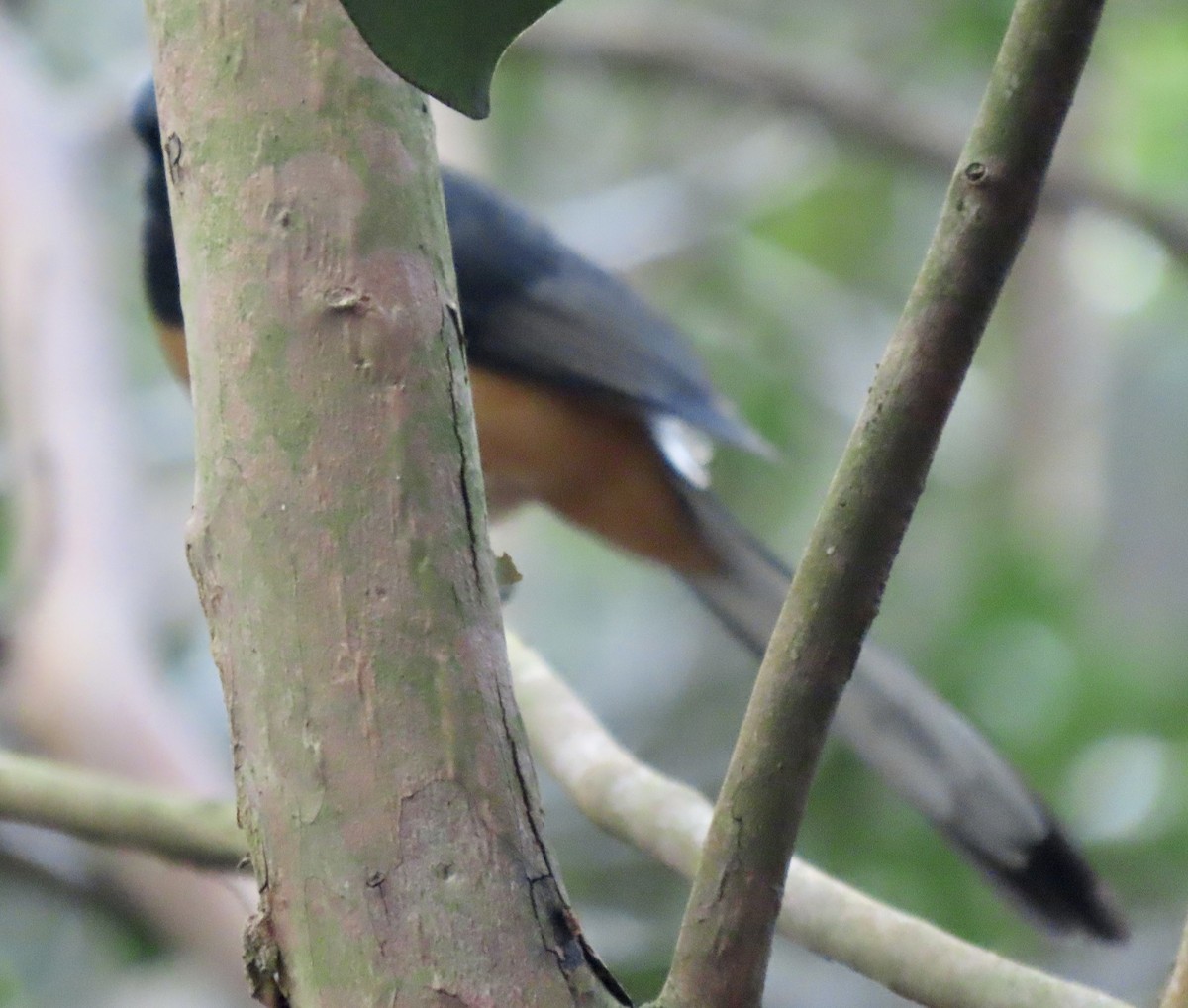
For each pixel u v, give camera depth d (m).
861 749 5.96
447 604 2.62
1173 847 8.89
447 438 2.68
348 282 2.65
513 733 2.66
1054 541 11.99
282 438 2.63
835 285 13.69
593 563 12.77
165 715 8.70
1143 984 7.58
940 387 2.44
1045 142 2.34
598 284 8.25
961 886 8.33
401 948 2.53
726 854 2.61
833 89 13.19
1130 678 9.62
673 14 14.69
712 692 11.50
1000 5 13.26
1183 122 13.52
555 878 2.63
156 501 12.45
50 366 9.80
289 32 2.70
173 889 8.28
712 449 10.27
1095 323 14.16
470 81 2.31
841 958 3.64
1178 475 13.10
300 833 2.58
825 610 2.52
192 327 2.74
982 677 9.64
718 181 14.16
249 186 2.68
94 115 11.57
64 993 9.83
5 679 8.68
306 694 2.59
